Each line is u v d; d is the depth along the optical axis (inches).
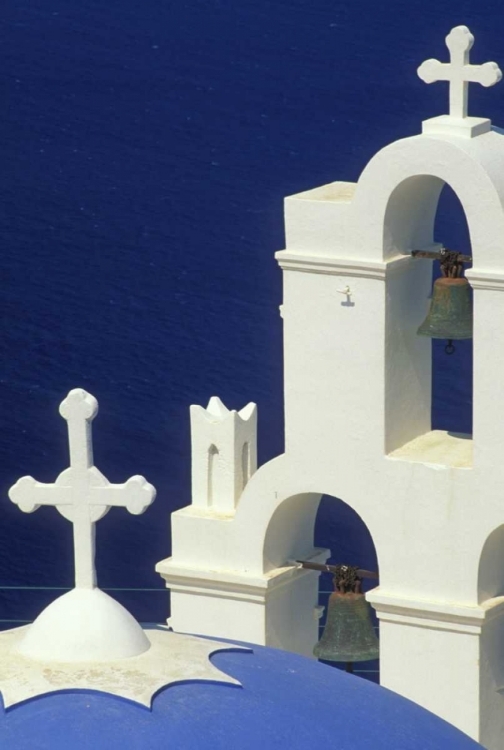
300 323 2006.6
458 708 2001.7
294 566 2098.9
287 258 1985.7
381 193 1929.1
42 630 1476.4
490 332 1915.6
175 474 6737.2
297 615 2142.0
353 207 1946.4
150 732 1350.9
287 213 1982.0
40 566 5885.8
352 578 2054.6
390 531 2003.0
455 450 2004.2
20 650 1472.7
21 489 1534.2
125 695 1387.8
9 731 1352.1
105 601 1498.5
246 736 1369.3
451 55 1934.1
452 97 1941.4
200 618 2123.5
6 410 7460.6
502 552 1996.8
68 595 1503.4
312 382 2012.8
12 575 5856.3
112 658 1456.7
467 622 1971.0
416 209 1975.9
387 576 2014.0
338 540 5649.6
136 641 1477.6
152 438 7081.7
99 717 1362.0
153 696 1391.5
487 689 2005.4
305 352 2009.1
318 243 1974.7
